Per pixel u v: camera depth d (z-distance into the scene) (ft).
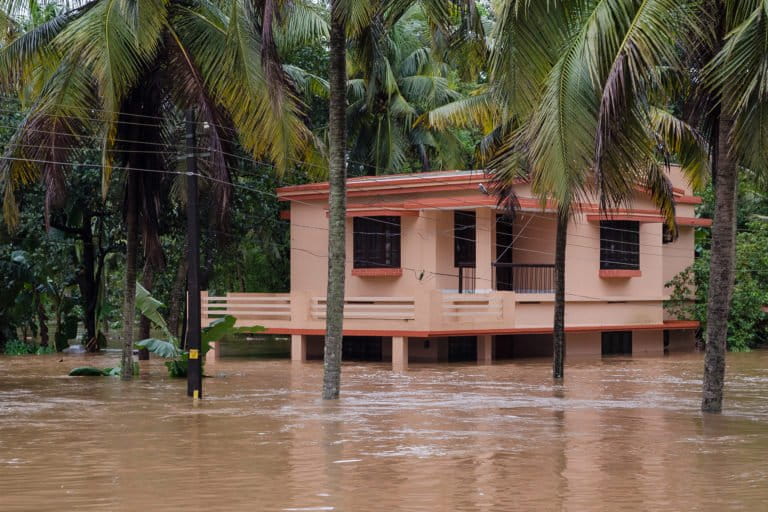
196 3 78.74
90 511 32.22
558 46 51.03
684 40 52.47
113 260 149.59
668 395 68.95
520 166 77.61
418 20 134.10
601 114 48.24
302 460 42.11
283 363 100.99
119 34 70.64
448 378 82.74
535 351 113.50
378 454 43.62
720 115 54.54
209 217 113.09
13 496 34.73
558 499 34.04
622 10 50.57
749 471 39.47
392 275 103.71
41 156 75.36
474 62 67.15
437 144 139.85
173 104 85.35
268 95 70.38
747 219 138.10
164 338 144.66
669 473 38.99
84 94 73.82
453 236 104.94
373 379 81.82
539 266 102.94
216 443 46.98
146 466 40.81
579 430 51.24
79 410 60.70
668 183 81.76
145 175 81.87
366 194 106.32
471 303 102.83
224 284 146.30
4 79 77.10
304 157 92.68
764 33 49.24
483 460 42.06
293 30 97.25
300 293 103.86
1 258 117.08
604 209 52.34
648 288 112.98
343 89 65.87
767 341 133.18
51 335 171.63
